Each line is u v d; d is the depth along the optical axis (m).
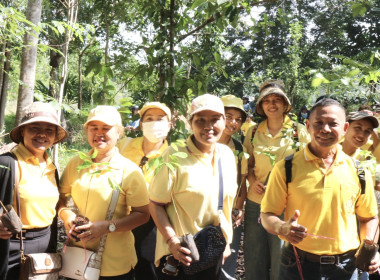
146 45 5.20
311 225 2.82
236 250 4.48
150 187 3.17
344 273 2.84
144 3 5.25
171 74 5.01
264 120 4.57
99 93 4.95
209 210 3.10
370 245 2.70
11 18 4.76
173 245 2.97
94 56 5.07
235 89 23.33
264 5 5.53
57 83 10.39
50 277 3.08
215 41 5.95
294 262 2.93
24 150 3.21
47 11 11.34
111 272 3.17
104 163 2.90
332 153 2.87
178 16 5.16
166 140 4.54
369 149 4.11
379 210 3.28
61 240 5.86
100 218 3.16
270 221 2.86
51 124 3.24
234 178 3.29
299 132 4.31
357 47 26.69
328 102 2.79
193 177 3.07
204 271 3.13
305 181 2.82
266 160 4.36
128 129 4.96
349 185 2.83
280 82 4.48
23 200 3.12
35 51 6.81
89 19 10.58
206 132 3.09
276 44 27.47
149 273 3.84
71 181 3.33
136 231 3.87
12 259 3.12
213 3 4.27
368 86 3.77
